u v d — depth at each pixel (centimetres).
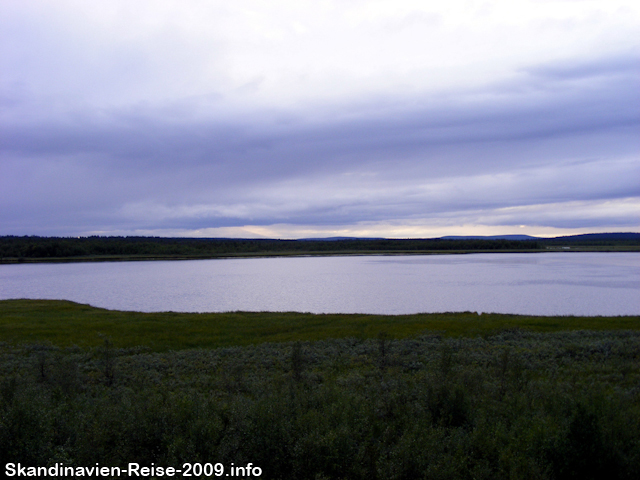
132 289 7962
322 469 724
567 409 931
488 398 1081
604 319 3475
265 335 3067
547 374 1684
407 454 717
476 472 689
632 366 1728
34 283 9244
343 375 1772
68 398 1215
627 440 743
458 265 13875
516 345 2416
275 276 10494
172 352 2492
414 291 7144
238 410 902
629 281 8406
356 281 8956
